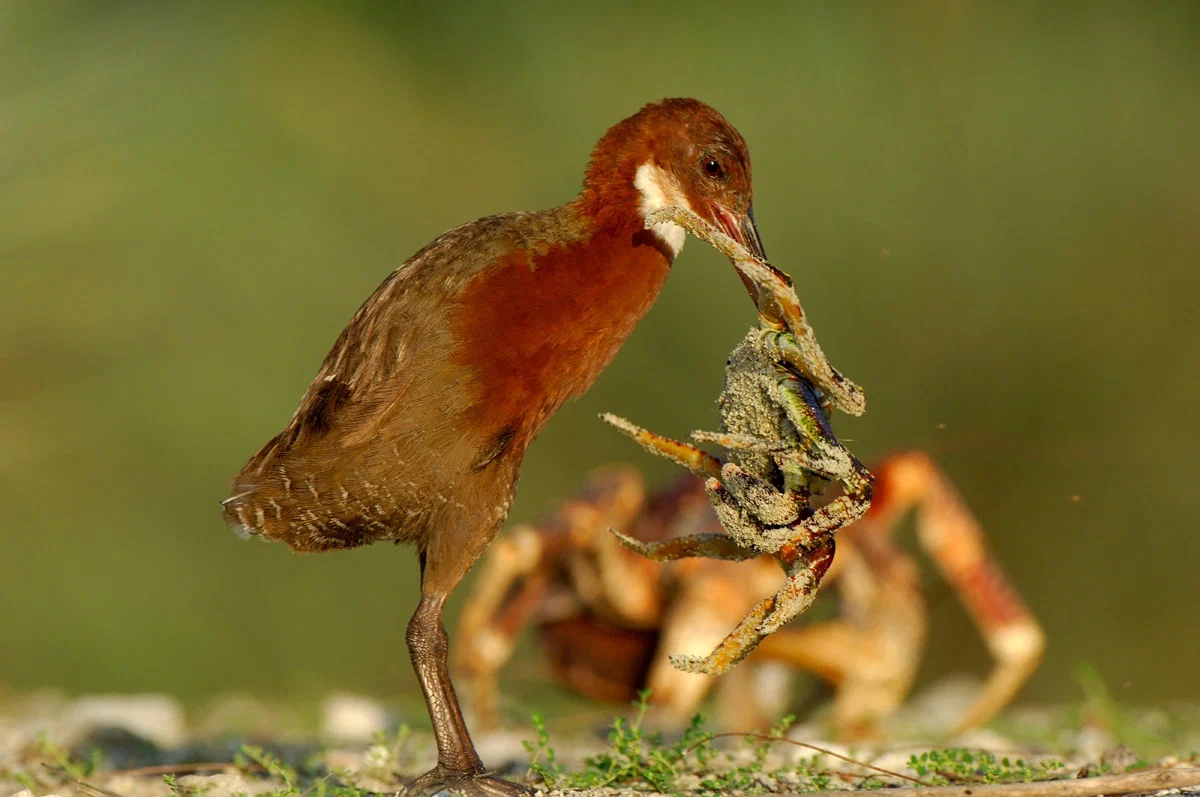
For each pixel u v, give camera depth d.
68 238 13.27
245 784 7.16
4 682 14.12
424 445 6.73
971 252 15.87
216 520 16.34
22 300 13.30
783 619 5.80
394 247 17.55
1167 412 15.38
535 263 6.89
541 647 10.37
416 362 6.69
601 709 11.02
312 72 17.45
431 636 6.88
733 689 9.68
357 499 6.77
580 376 7.04
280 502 6.77
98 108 12.89
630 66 17.02
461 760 6.73
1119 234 15.73
